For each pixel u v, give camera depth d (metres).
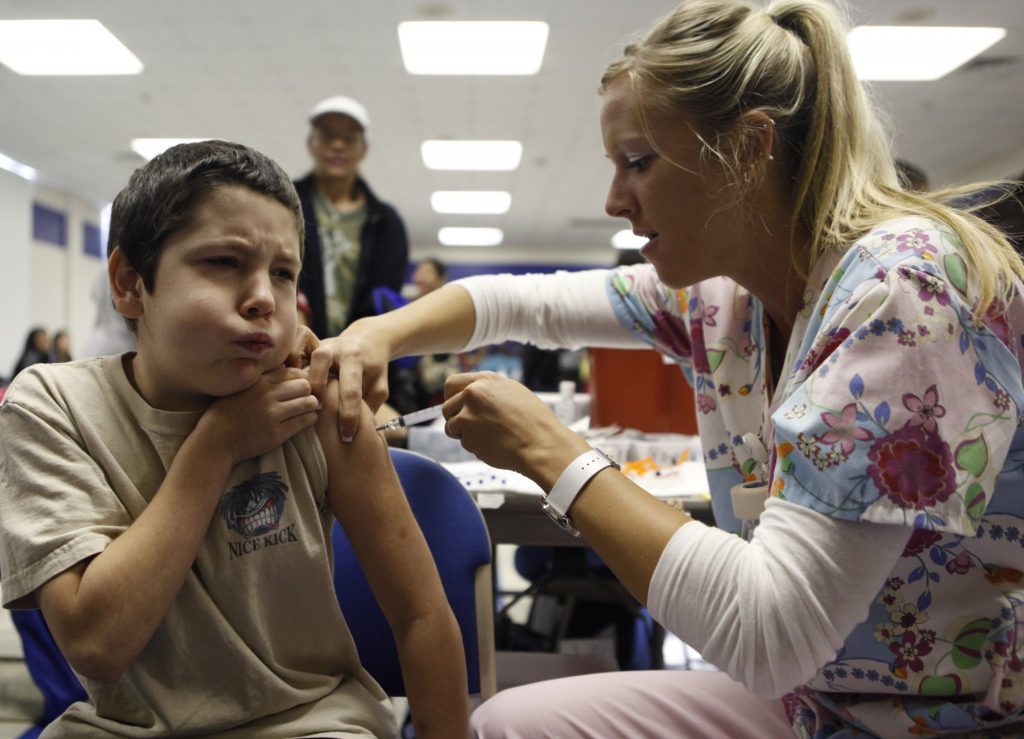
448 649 0.86
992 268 0.75
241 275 0.73
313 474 0.84
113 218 0.77
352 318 2.84
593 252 14.23
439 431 1.79
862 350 0.71
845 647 0.80
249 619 0.78
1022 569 0.76
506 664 1.51
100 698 0.79
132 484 0.77
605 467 0.82
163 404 0.80
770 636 0.71
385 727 0.84
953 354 0.70
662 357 2.12
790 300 0.90
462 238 13.08
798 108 0.83
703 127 0.82
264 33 5.04
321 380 0.86
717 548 0.75
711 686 0.98
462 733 0.86
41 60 5.52
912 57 5.32
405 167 8.49
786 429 0.73
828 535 0.70
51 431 0.76
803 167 0.85
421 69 5.63
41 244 9.93
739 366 1.01
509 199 10.00
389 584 0.86
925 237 0.75
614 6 4.57
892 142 0.94
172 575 0.72
